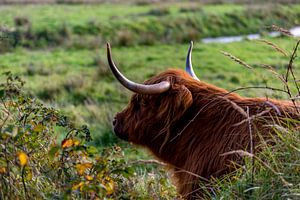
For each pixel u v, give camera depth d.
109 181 5.64
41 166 6.39
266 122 6.45
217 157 6.72
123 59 26.72
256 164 6.11
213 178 6.45
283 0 43.12
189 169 7.03
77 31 34.16
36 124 6.65
